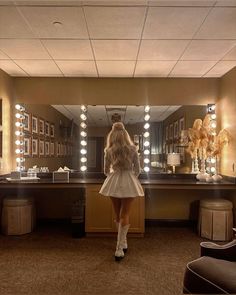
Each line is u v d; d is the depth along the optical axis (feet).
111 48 10.78
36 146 15.12
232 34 9.48
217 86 14.79
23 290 7.86
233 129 12.97
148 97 14.85
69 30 9.21
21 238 12.53
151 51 11.09
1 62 12.46
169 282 8.39
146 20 8.49
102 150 15.10
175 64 12.65
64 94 14.88
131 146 10.44
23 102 14.83
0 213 13.91
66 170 14.85
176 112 15.06
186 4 7.57
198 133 14.69
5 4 7.60
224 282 5.54
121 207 10.30
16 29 9.14
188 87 14.84
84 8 7.79
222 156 14.24
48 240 12.26
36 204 14.80
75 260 10.02
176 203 14.88
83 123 15.14
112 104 14.87
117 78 14.87
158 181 13.67
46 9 7.86
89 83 14.88
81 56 11.71
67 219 14.88
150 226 14.78
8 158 14.21
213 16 8.24
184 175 14.88
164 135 15.02
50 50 11.02
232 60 12.09
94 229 12.59
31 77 14.80
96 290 7.88
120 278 8.63
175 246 11.58
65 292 7.77
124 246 10.59
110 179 10.38
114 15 8.19
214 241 12.36
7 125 14.10
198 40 9.99
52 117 15.25
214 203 12.57
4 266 9.48
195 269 6.19
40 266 9.48
